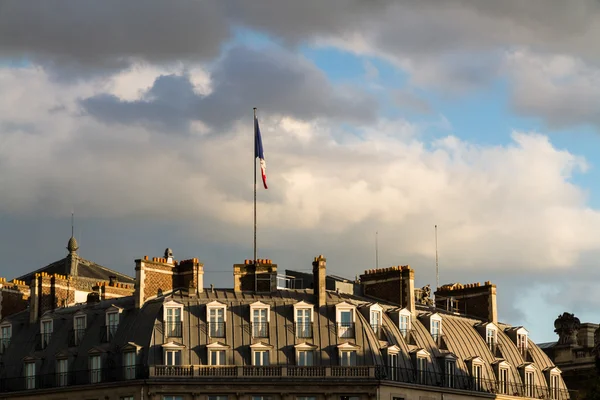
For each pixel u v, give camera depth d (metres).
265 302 174.00
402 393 173.38
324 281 175.62
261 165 185.50
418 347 179.25
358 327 174.00
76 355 175.75
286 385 169.62
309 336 172.62
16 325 185.12
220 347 169.88
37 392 175.88
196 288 176.38
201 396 168.38
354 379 170.25
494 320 196.12
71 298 191.12
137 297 174.50
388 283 187.88
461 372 182.50
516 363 190.38
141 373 168.50
